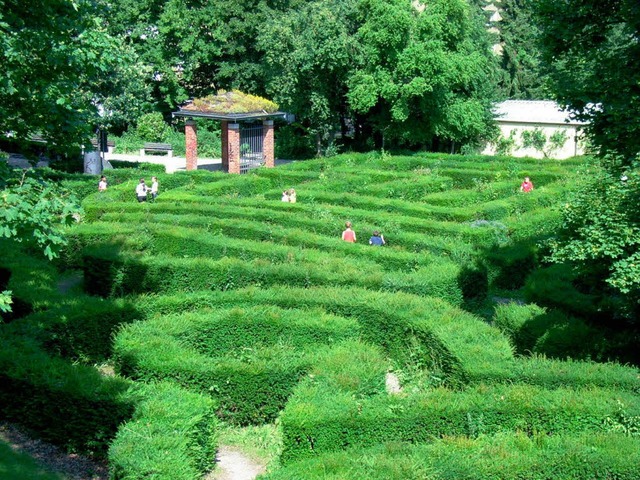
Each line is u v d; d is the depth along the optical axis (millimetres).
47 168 38562
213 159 56562
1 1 13523
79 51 14266
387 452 10211
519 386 12359
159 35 59844
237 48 59438
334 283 19594
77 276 23531
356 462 9883
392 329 16156
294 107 49875
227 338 15531
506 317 16750
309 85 48906
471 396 11867
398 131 49219
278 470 9969
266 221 27266
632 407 11664
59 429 12195
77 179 36719
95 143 47469
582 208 15383
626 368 13516
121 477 10141
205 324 15383
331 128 50812
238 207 28516
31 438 12406
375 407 11555
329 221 26469
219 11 58719
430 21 45219
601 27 14586
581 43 14742
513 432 11391
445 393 12031
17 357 13102
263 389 13359
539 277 19453
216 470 11852
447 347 14383
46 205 11180
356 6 47344
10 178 12531
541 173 38844
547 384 13188
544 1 14719
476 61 47281
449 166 43375
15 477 10773
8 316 17062
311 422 11141
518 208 30250
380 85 46281
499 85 67250
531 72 67938
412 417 11430
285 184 38906
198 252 23297
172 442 10594
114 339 14695
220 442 12797
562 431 11625
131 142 58969
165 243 23594
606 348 15359
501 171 40094
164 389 12172
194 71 62375
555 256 15414
